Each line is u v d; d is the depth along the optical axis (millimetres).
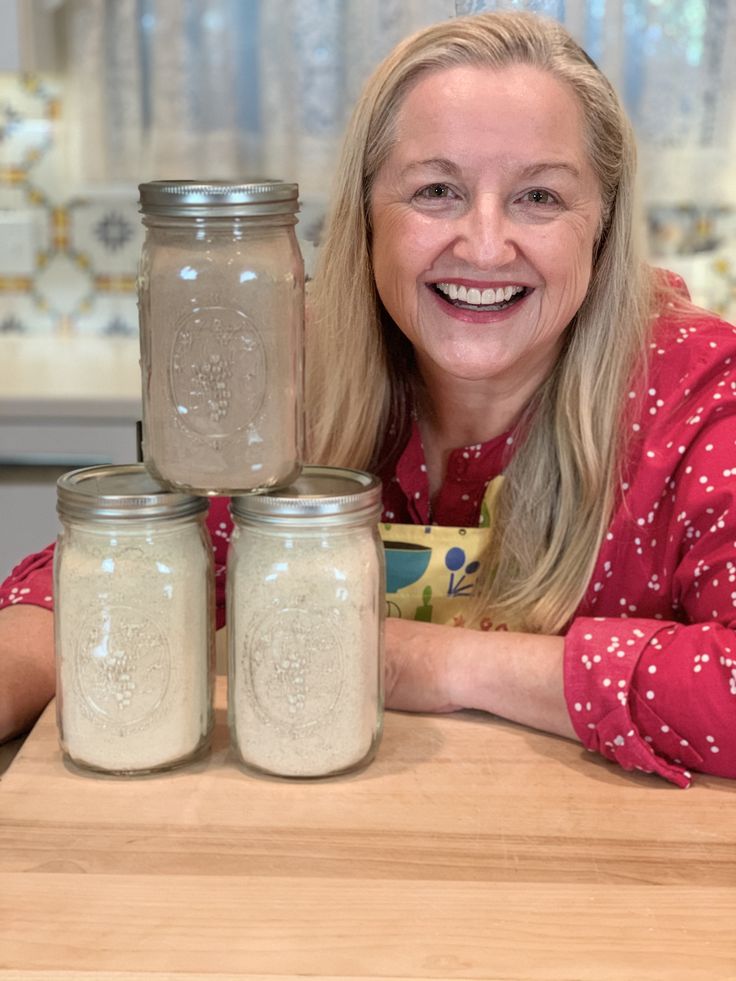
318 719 1026
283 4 2742
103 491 1020
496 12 1253
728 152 2863
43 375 2662
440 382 1347
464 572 1358
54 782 1040
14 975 794
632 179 1282
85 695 1032
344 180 1308
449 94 1177
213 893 879
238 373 984
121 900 870
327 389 1401
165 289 982
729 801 1026
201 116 2820
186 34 2783
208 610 1062
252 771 1057
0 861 917
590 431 1297
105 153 2865
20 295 3090
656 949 821
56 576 1040
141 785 1035
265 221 982
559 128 1184
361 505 1008
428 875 904
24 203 3039
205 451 995
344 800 1011
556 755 1098
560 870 912
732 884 899
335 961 806
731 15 2770
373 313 1356
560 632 1331
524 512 1341
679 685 1066
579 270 1233
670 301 1424
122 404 2453
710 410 1279
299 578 1006
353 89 2771
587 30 2684
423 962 806
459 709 1187
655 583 1316
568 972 798
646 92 2811
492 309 1237
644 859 930
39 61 2621
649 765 1057
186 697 1049
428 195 1217
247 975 792
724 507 1235
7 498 2516
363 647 1031
